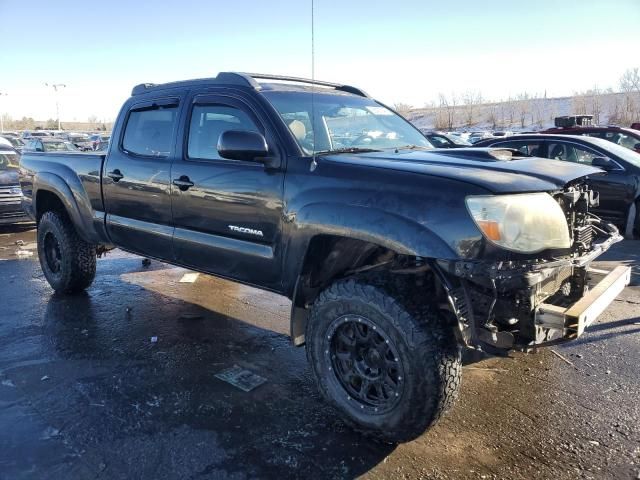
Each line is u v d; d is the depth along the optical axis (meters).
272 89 3.82
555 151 9.10
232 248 3.68
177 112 4.16
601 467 2.78
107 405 3.40
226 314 5.18
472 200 2.64
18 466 2.78
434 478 2.71
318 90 4.19
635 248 7.85
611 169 8.42
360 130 3.96
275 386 3.68
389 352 2.89
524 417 3.26
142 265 7.13
